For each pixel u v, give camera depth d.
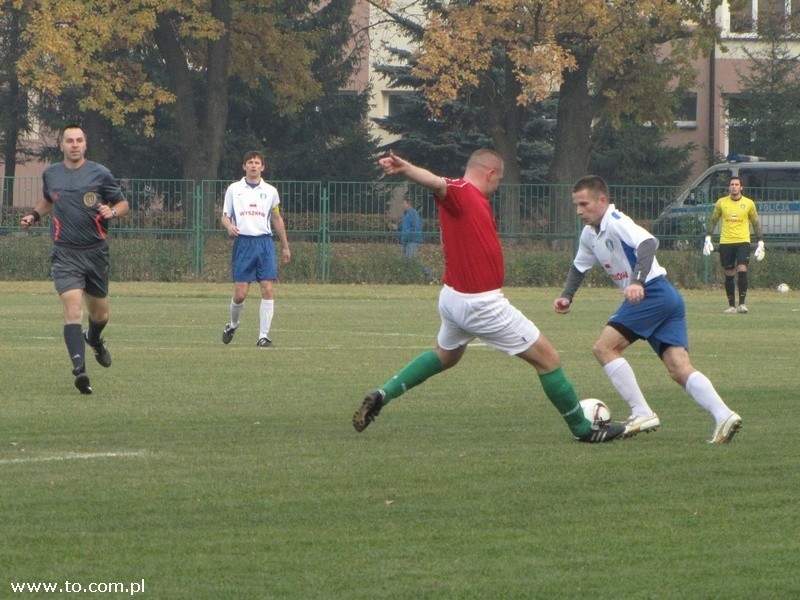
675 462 20.94
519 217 95.56
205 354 40.03
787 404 28.50
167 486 18.73
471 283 22.17
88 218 30.55
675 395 30.19
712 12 108.19
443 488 18.72
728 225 65.75
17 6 101.19
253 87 121.38
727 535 16.02
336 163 136.25
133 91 111.81
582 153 113.75
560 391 22.66
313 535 15.89
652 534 16.05
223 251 95.44
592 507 17.53
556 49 99.31
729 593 13.54
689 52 109.25
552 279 93.19
